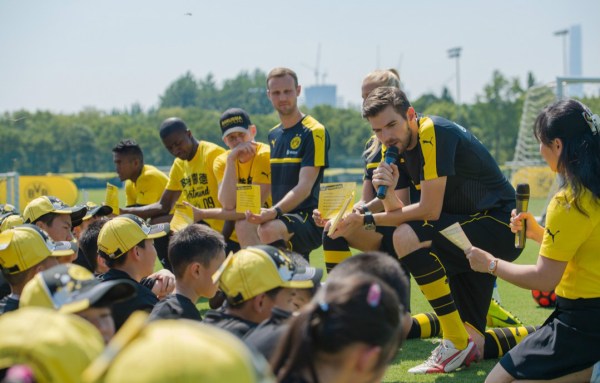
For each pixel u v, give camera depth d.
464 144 5.62
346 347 2.46
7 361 2.07
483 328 5.95
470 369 5.69
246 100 111.94
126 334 1.83
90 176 51.09
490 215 5.78
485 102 67.31
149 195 9.88
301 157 7.46
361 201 6.62
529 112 24.25
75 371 2.11
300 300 3.73
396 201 5.67
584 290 4.40
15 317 2.18
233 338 2.02
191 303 4.57
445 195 5.79
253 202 7.07
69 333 2.16
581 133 4.37
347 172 53.22
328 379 2.51
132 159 9.81
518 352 4.62
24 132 68.12
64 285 3.01
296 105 7.57
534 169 23.27
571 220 4.33
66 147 68.69
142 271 5.12
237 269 3.70
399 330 2.57
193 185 8.85
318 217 6.23
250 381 1.81
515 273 4.58
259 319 3.72
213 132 73.12
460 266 5.76
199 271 4.56
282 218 7.20
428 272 5.54
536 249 15.02
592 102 44.59
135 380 1.73
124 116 81.31
